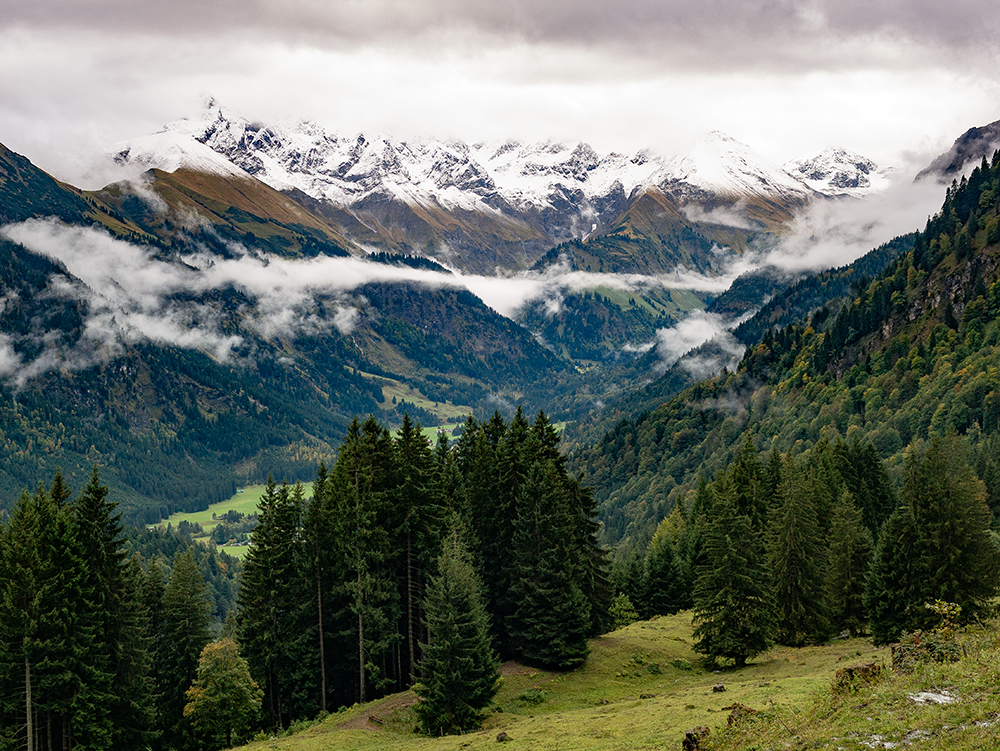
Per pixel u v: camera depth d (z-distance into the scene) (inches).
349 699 2987.2
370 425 3038.9
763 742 1185.4
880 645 2736.2
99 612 2407.7
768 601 2714.1
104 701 2396.7
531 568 2829.7
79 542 2418.8
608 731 1771.7
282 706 2957.7
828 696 1304.1
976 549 2687.0
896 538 2787.9
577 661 2770.7
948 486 2768.2
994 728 951.0
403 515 2984.7
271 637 2906.0
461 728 2185.0
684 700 2010.3
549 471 3002.0
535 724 2048.5
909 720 1058.1
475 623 2256.4
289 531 2977.4
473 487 3189.0
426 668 2225.6
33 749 2228.1
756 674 2517.2
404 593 3029.0
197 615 3206.2
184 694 3068.4
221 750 2566.4
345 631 2859.3
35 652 2244.1
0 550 2324.1
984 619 2630.4
